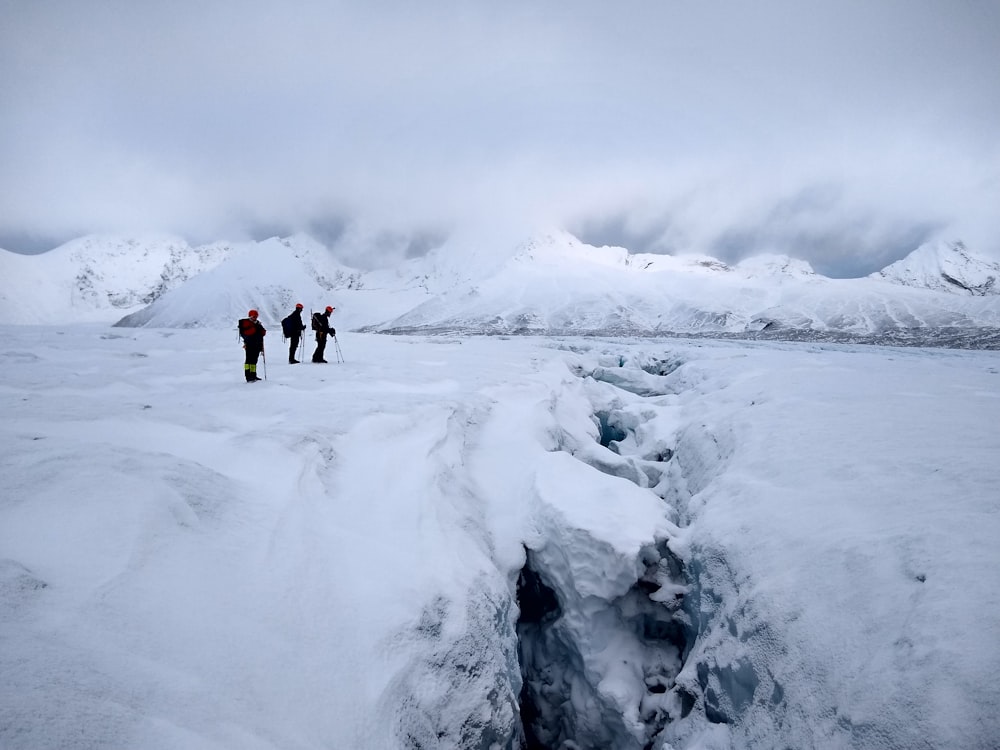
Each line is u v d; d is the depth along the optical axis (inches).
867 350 1638.8
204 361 571.8
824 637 176.2
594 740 296.2
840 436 328.5
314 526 209.0
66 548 142.9
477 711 189.0
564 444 524.7
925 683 138.6
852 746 144.5
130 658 118.6
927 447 282.8
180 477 190.7
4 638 107.1
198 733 110.3
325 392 402.6
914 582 170.4
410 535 236.2
